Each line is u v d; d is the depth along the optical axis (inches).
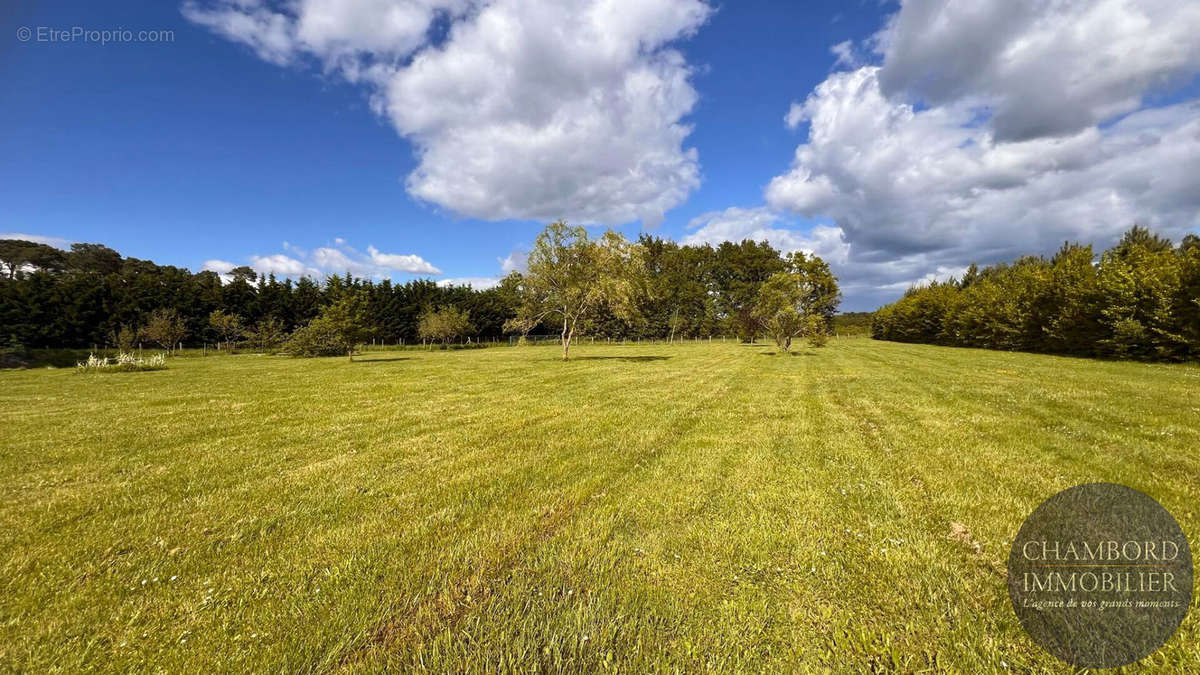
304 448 271.4
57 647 98.7
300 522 166.1
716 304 2768.2
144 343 1769.2
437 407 409.4
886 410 376.8
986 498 178.9
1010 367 758.5
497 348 2111.2
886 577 123.4
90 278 1802.4
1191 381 538.3
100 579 127.6
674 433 303.4
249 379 670.5
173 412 390.3
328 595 118.3
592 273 992.2
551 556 137.8
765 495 187.5
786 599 114.6
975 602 111.2
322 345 1416.1
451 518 167.6
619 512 171.5
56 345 1625.2
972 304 1524.4
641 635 101.4
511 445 274.5
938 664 91.7
